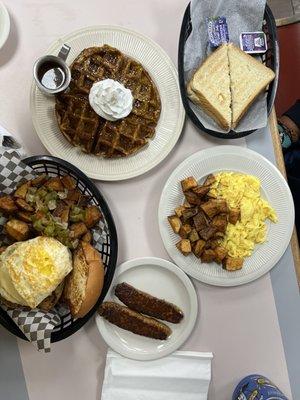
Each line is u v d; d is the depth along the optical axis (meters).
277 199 0.58
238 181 0.57
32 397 0.60
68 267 0.50
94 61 0.56
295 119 0.70
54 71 0.55
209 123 0.58
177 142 0.59
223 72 0.56
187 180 0.56
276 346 0.60
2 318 0.51
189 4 0.56
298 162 0.71
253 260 0.58
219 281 0.57
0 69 0.58
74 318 0.53
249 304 0.60
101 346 0.59
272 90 0.57
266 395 0.55
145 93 0.56
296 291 0.60
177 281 0.59
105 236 0.55
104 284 0.53
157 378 0.58
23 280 0.48
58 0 0.59
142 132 0.57
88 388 0.60
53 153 0.57
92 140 0.56
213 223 0.56
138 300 0.58
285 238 0.58
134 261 0.57
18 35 0.59
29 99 0.58
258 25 0.58
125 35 0.57
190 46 0.57
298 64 0.72
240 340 0.60
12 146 0.56
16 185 0.53
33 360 0.59
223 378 0.60
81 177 0.54
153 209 0.59
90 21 0.59
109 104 0.53
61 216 0.53
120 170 0.57
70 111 0.55
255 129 0.57
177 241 0.57
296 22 0.72
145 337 0.59
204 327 0.60
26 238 0.53
